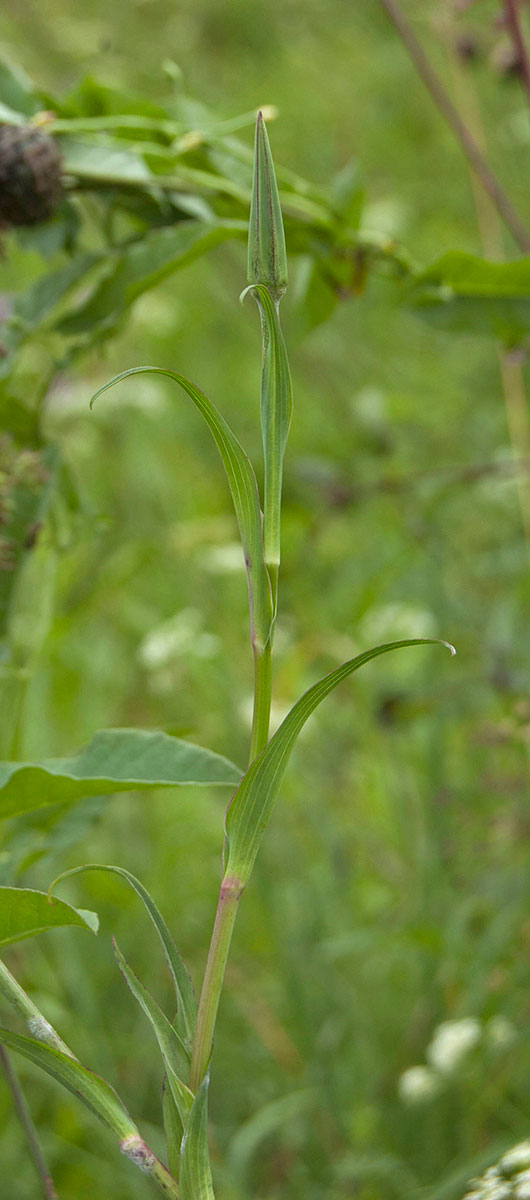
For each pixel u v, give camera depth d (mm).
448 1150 900
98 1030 961
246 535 477
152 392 1404
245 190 733
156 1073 997
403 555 1292
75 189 716
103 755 546
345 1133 930
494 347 1783
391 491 1226
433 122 2258
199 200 727
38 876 1006
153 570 1442
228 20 2582
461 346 1809
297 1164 939
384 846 1185
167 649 1210
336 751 1221
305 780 1186
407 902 1099
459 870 1067
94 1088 473
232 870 474
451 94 2273
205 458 1642
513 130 1950
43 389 701
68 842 640
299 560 1358
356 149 2271
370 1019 1026
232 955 1092
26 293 713
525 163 2053
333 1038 969
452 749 1247
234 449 473
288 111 2396
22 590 741
